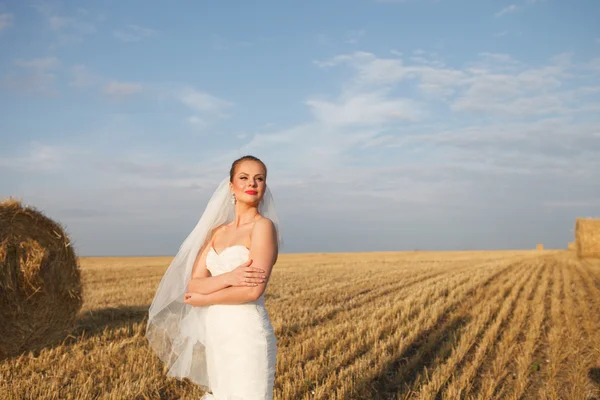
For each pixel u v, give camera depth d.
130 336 8.11
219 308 3.09
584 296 13.73
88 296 12.83
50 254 7.46
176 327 3.57
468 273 20.78
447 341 8.17
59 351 7.13
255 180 3.23
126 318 9.60
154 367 6.03
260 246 3.07
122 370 6.06
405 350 7.65
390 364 6.84
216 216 3.40
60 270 7.66
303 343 7.34
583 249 30.25
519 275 20.14
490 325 9.54
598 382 6.34
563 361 7.26
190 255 3.36
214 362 3.14
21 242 7.11
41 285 7.23
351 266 27.05
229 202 3.45
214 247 3.33
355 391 5.64
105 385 5.61
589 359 7.27
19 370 6.36
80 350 7.15
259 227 3.12
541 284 16.45
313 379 6.01
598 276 19.67
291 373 6.06
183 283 3.49
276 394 5.40
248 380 2.97
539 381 6.39
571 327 9.20
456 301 12.38
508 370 6.82
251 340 3.01
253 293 2.95
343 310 11.15
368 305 11.77
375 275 20.30
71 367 6.29
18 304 7.05
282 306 11.30
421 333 8.73
